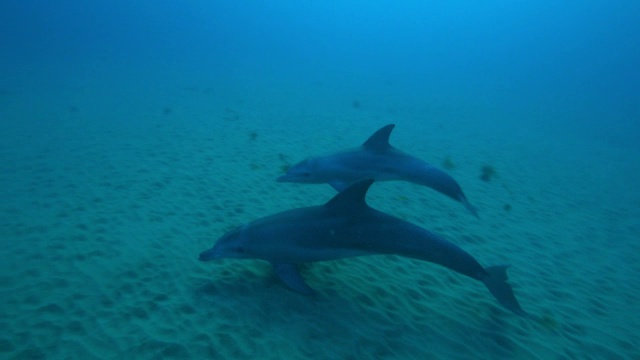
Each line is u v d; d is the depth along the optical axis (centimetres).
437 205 877
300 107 2008
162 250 597
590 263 709
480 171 1208
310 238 472
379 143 707
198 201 783
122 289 500
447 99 2966
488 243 735
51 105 1634
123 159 1018
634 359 473
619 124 2792
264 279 538
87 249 590
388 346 445
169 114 1606
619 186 1235
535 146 1706
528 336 491
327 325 465
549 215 917
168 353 403
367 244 461
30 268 536
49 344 407
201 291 504
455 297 550
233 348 416
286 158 1108
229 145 1197
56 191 802
